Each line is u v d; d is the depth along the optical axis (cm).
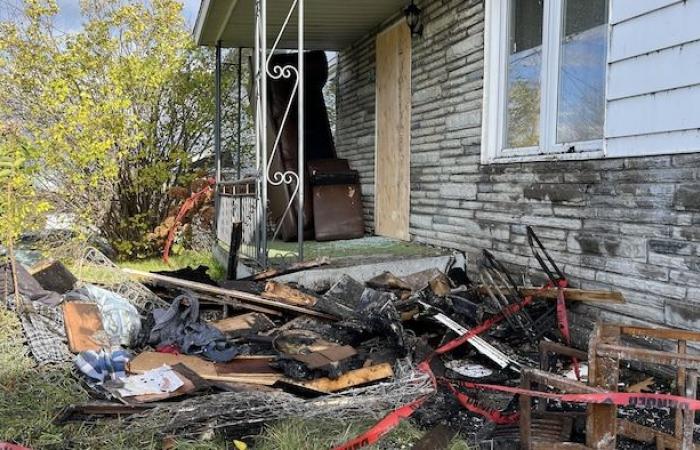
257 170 497
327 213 674
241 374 307
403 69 631
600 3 373
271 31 721
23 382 288
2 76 698
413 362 330
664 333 252
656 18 316
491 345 358
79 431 246
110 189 746
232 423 255
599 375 217
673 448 237
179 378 294
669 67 310
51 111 690
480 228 493
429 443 247
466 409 287
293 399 266
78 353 316
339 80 850
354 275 484
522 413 235
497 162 466
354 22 685
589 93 385
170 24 786
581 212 378
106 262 501
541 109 430
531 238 396
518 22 458
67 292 395
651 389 308
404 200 638
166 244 770
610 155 352
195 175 807
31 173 546
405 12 592
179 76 796
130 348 357
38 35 707
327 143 746
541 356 293
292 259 515
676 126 307
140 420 250
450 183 541
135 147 749
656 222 323
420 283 471
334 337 372
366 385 292
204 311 434
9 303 360
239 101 827
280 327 396
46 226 712
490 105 479
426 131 584
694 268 302
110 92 714
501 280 423
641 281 334
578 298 357
